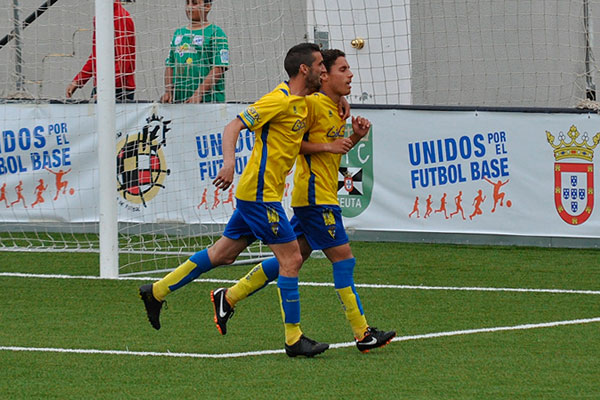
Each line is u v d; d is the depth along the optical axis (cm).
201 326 1786
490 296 2058
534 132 2583
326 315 1883
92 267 2336
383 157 2633
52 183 2641
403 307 1953
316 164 1579
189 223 2600
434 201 2627
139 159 2600
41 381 1408
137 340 1673
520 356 1561
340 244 1588
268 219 1527
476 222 2617
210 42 2578
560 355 1568
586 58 2780
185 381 1409
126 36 2612
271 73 2842
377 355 1573
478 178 2608
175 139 2588
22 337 1686
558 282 2208
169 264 2405
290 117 1520
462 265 2388
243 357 1559
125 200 2619
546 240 2608
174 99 2612
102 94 2181
